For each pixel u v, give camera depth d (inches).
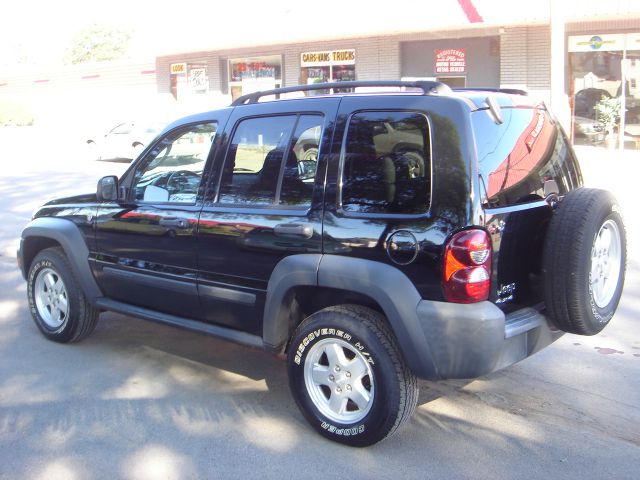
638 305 265.1
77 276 216.2
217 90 1039.6
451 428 169.0
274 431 167.8
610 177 560.1
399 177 150.3
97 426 170.9
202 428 169.6
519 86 749.9
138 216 197.5
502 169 150.9
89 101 1374.3
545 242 153.4
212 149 185.2
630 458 153.9
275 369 206.8
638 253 338.3
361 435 155.3
